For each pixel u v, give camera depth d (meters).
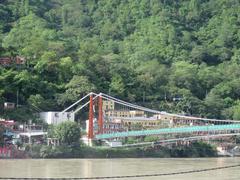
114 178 171.75
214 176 185.62
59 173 187.25
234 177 184.00
